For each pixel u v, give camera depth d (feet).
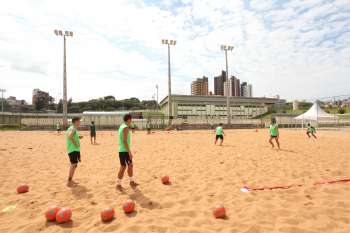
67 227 12.27
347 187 17.24
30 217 13.70
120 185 18.45
